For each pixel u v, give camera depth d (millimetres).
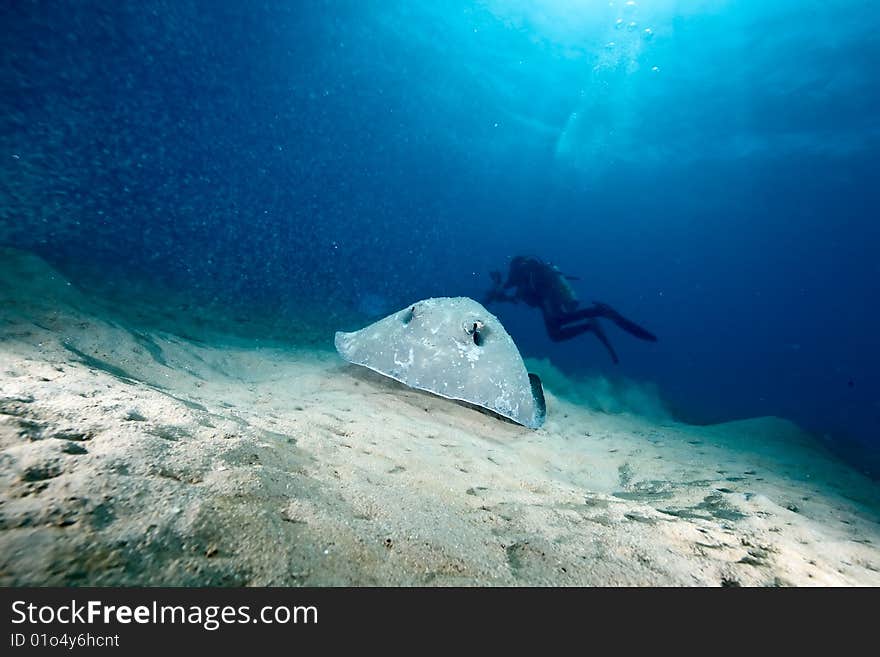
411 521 1460
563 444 3428
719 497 2498
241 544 1077
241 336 5242
